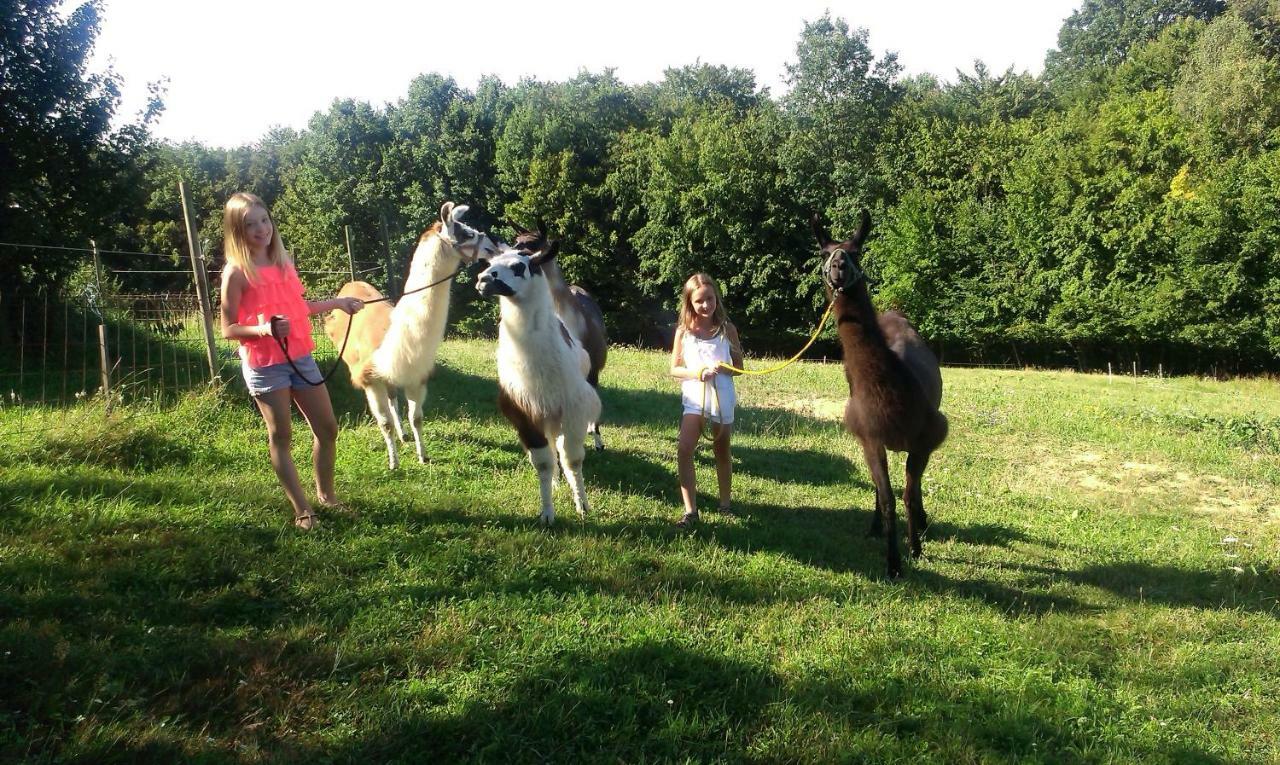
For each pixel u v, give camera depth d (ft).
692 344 18.44
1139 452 30.19
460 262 20.72
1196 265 87.04
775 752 9.39
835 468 26.13
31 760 8.04
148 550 13.35
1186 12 174.60
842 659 11.85
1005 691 11.30
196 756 8.48
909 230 102.37
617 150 122.01
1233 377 87.56
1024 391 48.08
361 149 123.65
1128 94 132.36
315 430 15.88
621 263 121.49
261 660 10.34
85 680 9.53
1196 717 11.23
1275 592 16.72
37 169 37.88
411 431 24.73
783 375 46.83
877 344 15.85
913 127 117.39
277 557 13.62
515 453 23.50
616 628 12.24
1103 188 94.02
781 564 15.98
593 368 26.81
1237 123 103.19
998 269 100.27
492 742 9.14
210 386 24.07
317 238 127.24
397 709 9.56
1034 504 23.26
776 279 109.19
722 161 109.50
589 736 9.40
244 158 191.72
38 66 36.88
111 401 21.80
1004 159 108.17
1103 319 90.27
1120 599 15.66
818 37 110.73
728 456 19.25
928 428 16.38
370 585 12.99
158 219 143.74
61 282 38.68
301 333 15.07
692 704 10.32
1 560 12.41
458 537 15.52
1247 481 26.76
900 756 9.50
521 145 117.39
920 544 17.38
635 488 21.16
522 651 11.16
